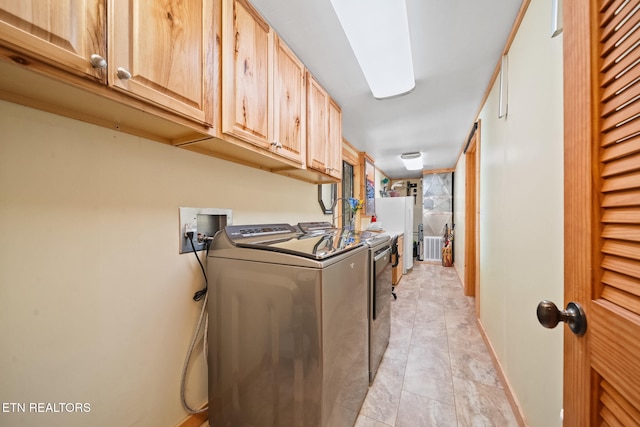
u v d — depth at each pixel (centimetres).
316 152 173
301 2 115
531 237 116
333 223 286
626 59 43
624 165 43
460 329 235
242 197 149
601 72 48
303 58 158
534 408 111
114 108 76
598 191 49
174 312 110
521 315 127
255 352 106
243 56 107
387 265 202
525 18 120
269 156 132
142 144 99
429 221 574
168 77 77
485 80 184
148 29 72
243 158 141
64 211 78
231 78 101
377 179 542
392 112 241
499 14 125
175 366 110
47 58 53
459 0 115
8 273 69
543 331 103
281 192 188
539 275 107
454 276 443
